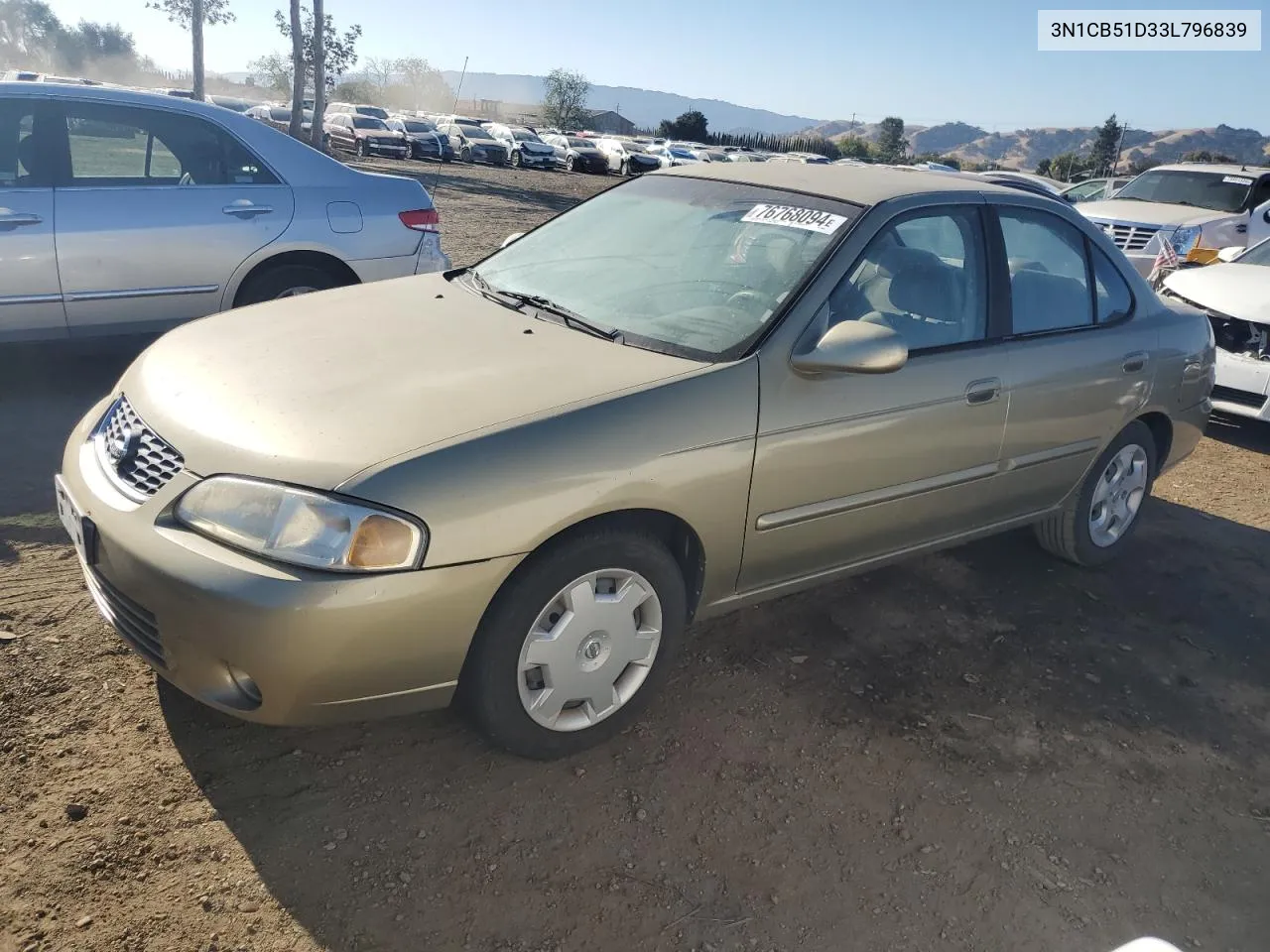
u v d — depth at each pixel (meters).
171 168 5.14
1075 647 3.78
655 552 2.75
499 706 2.59
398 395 2.61
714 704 3.16
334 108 41.66
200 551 2.31
